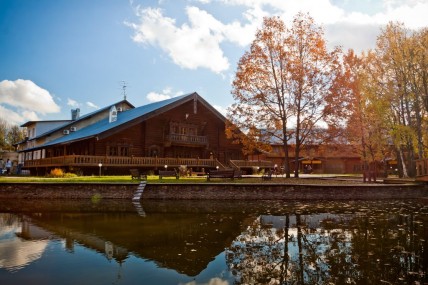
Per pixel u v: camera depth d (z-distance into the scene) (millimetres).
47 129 52438
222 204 15523
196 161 33562
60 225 10086
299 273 5715
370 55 25625
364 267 5992
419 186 18109
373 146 26766
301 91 22516
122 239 8195
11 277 5477
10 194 17719
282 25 22797
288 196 17359
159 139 34875
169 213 12688
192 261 6422
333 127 22156
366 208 13930
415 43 23391
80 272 5746
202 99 34500
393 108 24906
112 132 28297
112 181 20094
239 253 6969
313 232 8992
